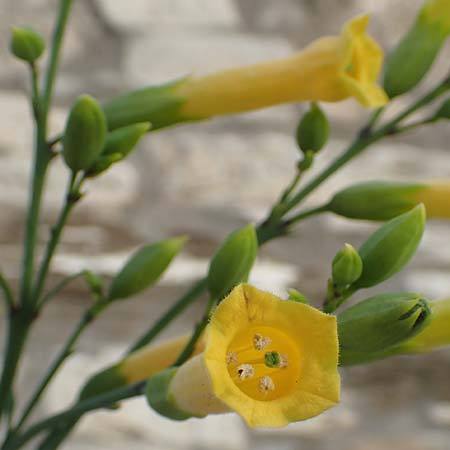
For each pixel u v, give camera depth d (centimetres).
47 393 29
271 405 10
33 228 14
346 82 14
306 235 33
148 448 29
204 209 33
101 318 31
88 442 29
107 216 32
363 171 35
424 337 13
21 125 34
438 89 15
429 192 15
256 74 15
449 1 15
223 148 35
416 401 31
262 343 10
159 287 32
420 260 33
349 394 31
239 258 12
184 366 11
